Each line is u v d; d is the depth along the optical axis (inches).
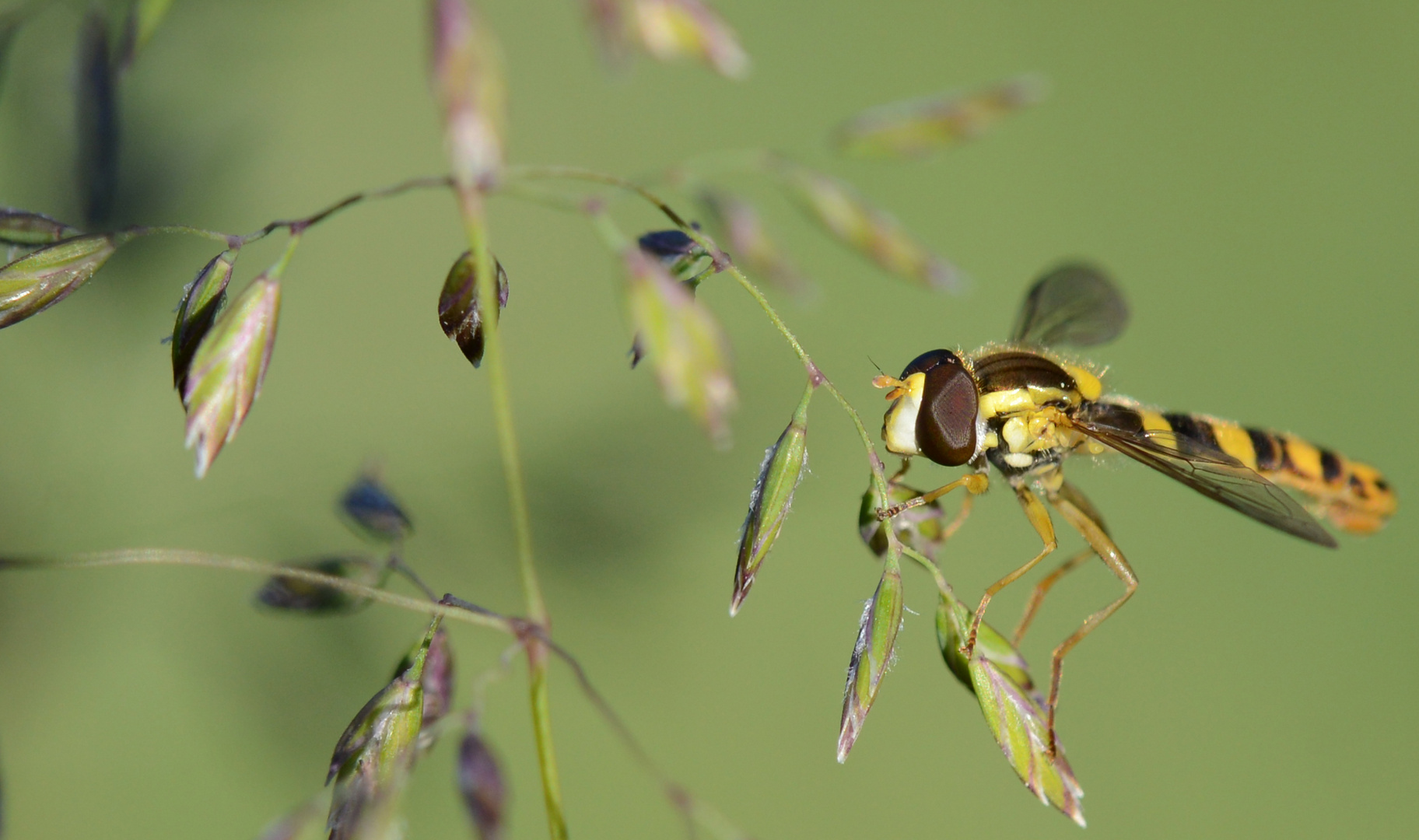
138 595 5.0
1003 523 5.9
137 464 5.1
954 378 4.2
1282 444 4.8
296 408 5.5
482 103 3.4
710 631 5.6
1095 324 4.7
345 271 5.6
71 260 3.7
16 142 4.2
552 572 5.5
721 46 3.4
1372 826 5.8
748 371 5.8
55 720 4.9
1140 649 5.9
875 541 4.0
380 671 5.2
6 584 4.8
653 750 5.4
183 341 3.7
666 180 3.7
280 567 3.7
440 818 5.1
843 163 6.1
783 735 5.6
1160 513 6.2
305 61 5.6
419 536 5.3
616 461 5.6
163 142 5.1
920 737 5.6
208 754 5.0
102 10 4.1
